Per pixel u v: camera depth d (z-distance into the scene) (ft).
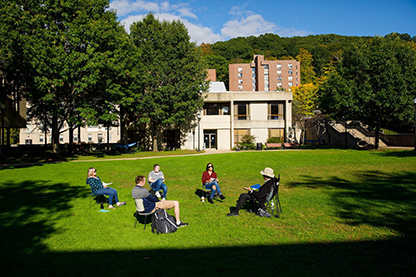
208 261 14.75
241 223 21.16
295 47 363.56
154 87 96.68
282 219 21.85
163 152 101.71
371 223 20.02
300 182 37.40
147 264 14.51
